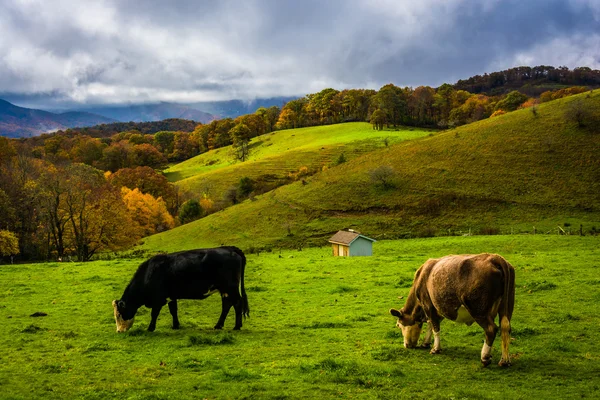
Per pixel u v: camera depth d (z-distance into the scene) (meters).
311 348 14.62
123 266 38.31
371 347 14.44
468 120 166.12
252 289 26.55
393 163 96.31
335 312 20.06
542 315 17.16
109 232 62.94
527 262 31.55
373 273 30.78
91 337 16.89
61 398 10.85
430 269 12.96
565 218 68.88
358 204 84.38
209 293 17.41
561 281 23.66
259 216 86.88
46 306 22.83
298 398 10.43
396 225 75.38
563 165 82.44
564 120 93.31
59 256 61.16
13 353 14.86
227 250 17.47
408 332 13.85
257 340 15.77
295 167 134.50
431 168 90.56
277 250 67.56
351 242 49.28
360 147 144.00
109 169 168.38
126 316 17.36
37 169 80.44
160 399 10.46
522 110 107.19
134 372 12.56
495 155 89.38
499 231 65.88
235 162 170.25
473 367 11.95
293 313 20.27
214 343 15.34
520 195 77.19
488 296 11.30
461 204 77.94
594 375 11.06
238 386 11.20
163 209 104.25
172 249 77.25
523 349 13.32
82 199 61.22
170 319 19.80
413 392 10.55
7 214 67.88
